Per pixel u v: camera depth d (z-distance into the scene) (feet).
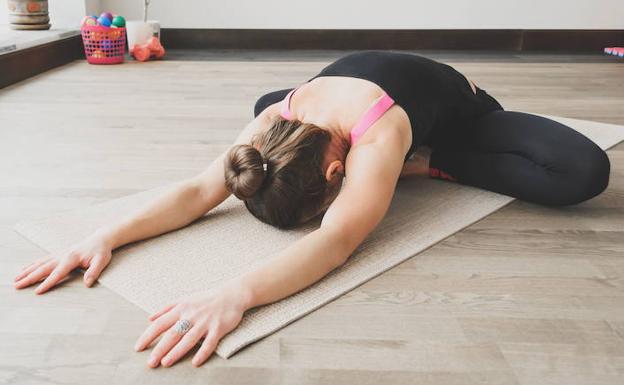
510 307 3.84
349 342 3.46
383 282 4.12
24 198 5.52
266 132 4.36
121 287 3.96
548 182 5.20
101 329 3.54
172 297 3.85
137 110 9.20
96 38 13.56
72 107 9.34
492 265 4.39
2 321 3.60
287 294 3.81
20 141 7.40
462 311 3.78
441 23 16.94
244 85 11.39
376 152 4.34
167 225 4.67
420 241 4.68
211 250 4.45
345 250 4.09
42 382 3.10
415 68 5.10
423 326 3.62
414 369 3.24
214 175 4.85
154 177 6.15
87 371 3.18
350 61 5.02
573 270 4.33
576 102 10.18
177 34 16.76
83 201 5.47
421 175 6.18
